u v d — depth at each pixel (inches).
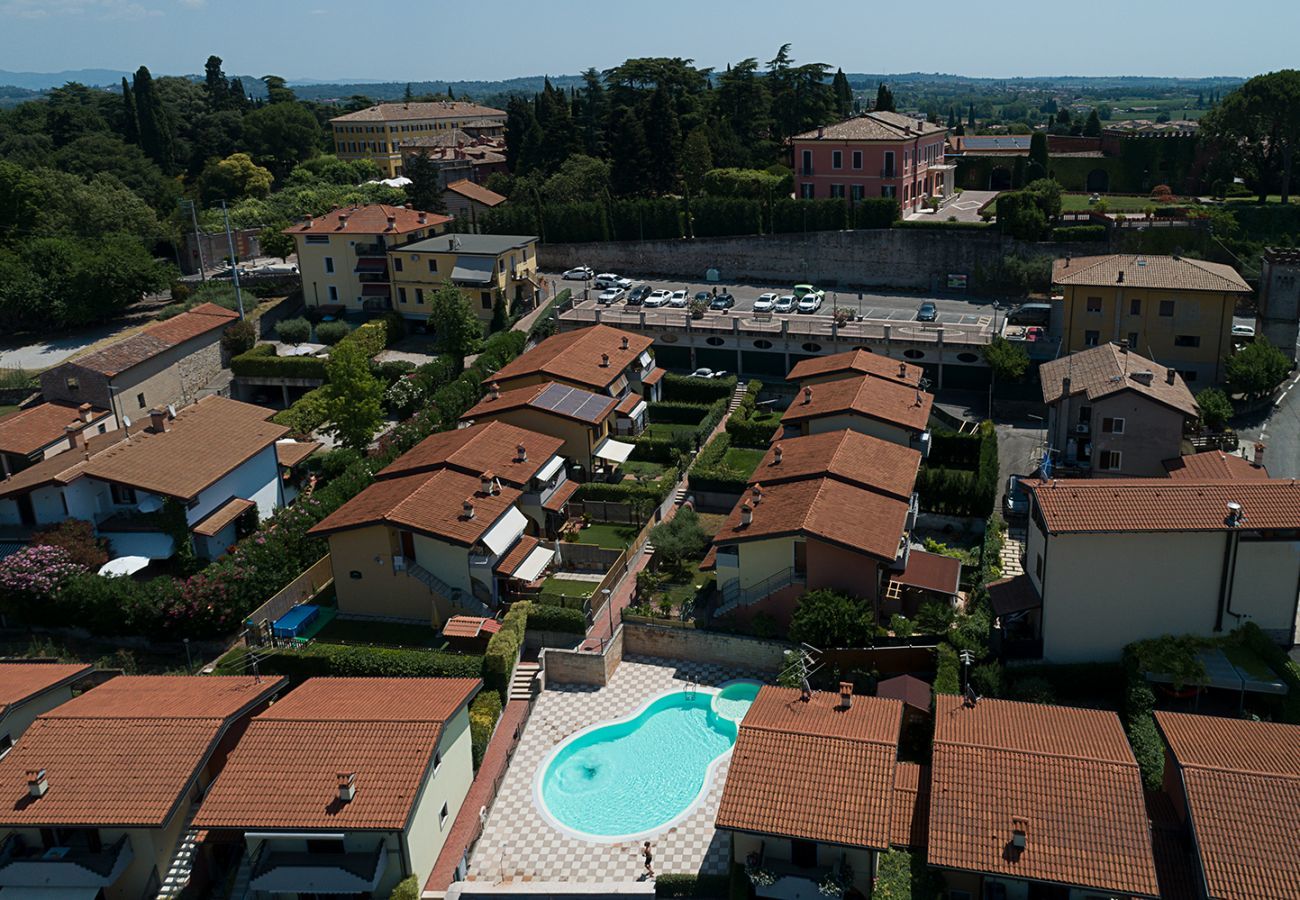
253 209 5423.2
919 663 1897.1
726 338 3548.2
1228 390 3078.2
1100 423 2482.8
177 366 3437.5
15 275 3996.1
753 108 5580.7
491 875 1567.4
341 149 7534.5
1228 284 3016.7
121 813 1457.9
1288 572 1768.0
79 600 2193.7
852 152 4586.6
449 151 6348.4
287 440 2940.5
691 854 1588.3
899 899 1311.5
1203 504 1802.4
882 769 1427.2
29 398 3425.2
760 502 2180.1
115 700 1717.5
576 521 2588.6
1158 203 4766.2
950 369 3294.8
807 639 1918.1
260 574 2236.7
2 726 1710.1
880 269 4308.6
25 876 1457.9
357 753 1510.8
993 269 4124.0
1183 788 1350.9
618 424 2970.0
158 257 5201.8
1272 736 1457.9
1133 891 1239.5
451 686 1749.5
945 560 2134.6
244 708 1673.2
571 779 1788.9
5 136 6633.9
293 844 1432.1
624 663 2116.1
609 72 5880.9
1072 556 1820.9
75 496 2404.0
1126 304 3107.8
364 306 4082.2
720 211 4539.9
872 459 2314.2
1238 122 4653.1
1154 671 1747.0
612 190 5147.6
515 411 2714.1
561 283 4532.5
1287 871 1232.8
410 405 3245.6
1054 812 1333.7
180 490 2349.9
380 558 2209.6
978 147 5994.1
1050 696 1764.3
